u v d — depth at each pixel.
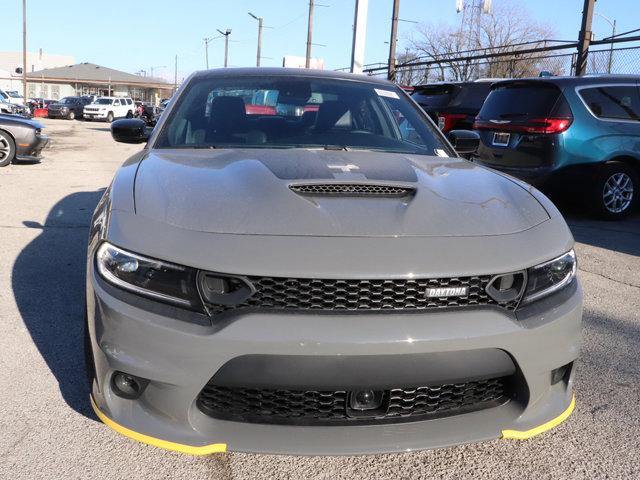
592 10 13.40
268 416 2.02
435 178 2.57
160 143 3.08
